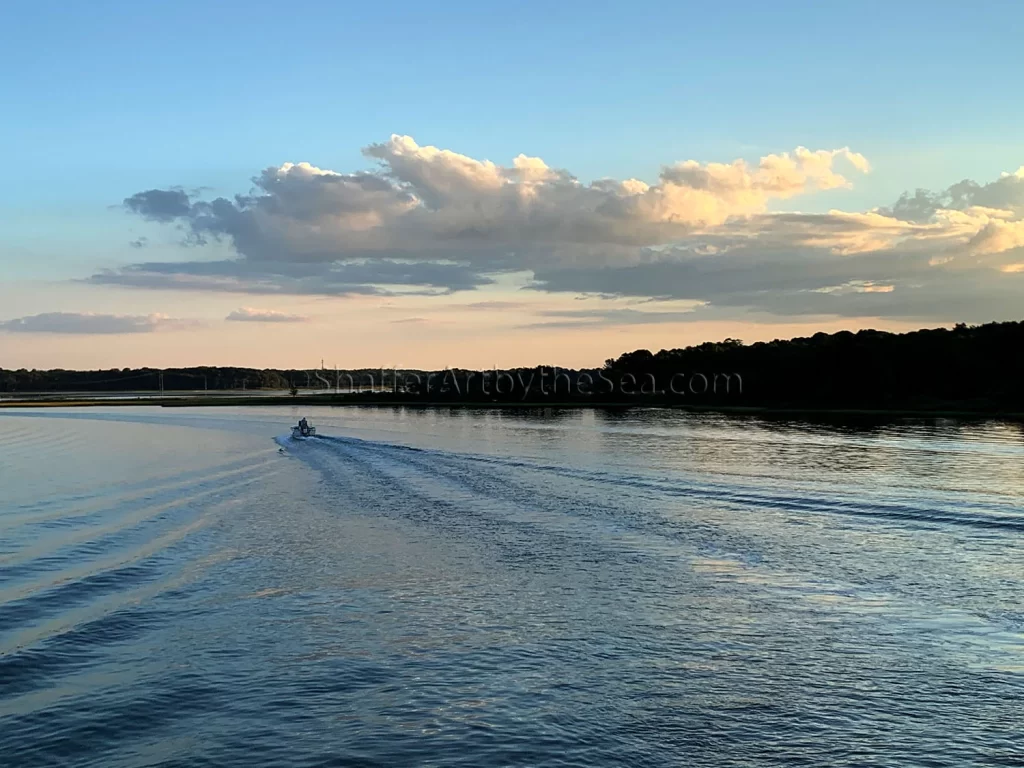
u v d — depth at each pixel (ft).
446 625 51.08
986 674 41.83
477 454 167.43
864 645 46.57
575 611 53.93
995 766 32.09
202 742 34.76
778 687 40.29
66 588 60.80
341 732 35.55
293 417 415.23
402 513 96.17
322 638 48.57
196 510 100.58
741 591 58.70
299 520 92.17
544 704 38.34
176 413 501.97
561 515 92.12
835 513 90.48
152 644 47.65
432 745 34.19
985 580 61.00
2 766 32.83
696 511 93.25
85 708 38.34
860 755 33.06
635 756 33.04
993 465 138.10
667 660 44.34
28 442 242.58
